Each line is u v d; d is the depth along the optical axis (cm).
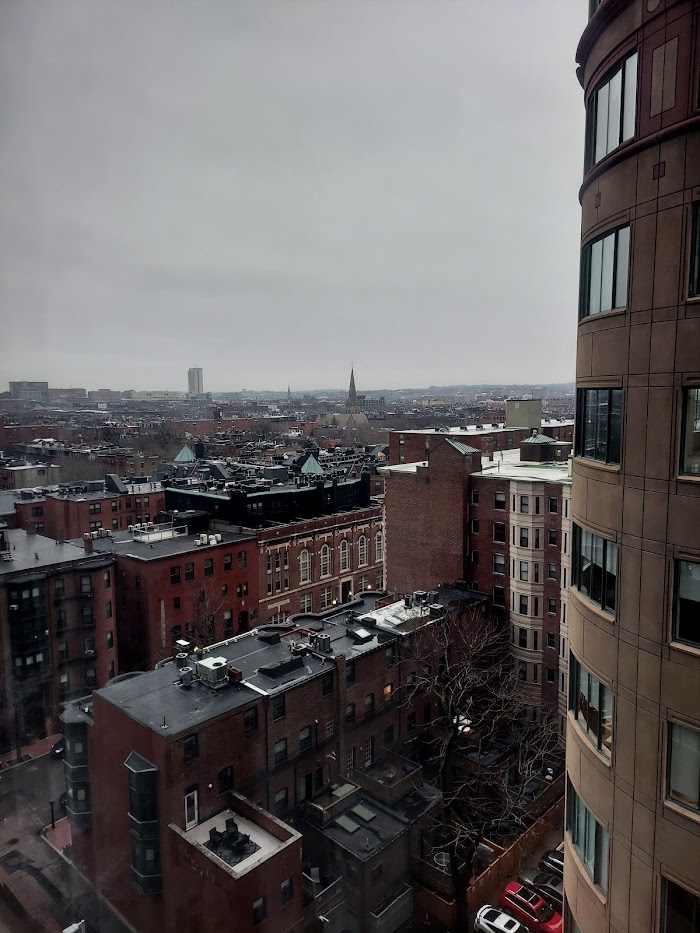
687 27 1180
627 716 1375
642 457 1319
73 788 2283
